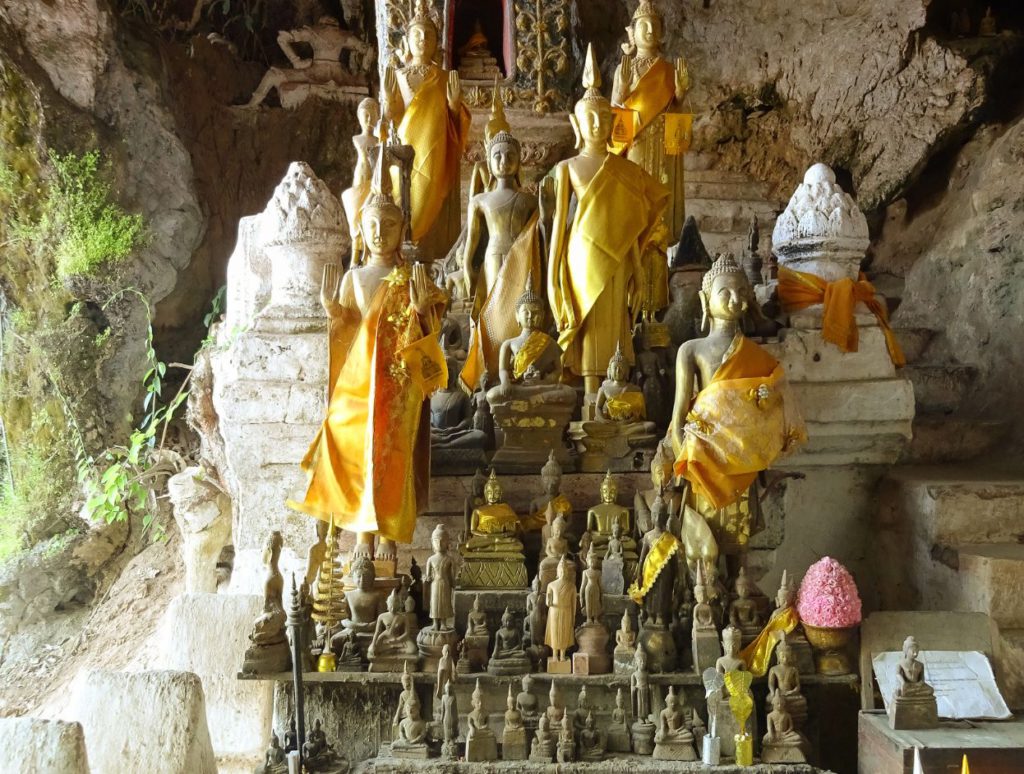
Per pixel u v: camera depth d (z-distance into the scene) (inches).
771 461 186.4
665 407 224.2
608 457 208.2
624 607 183.3
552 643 178.2
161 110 387.5
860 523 230.5
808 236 225.6
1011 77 334.3
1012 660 185.8
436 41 246.2
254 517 222.8
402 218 195.9
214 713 202.1
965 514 210.8
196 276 400.8
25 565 331.6
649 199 219.8
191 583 269.4
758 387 184.5
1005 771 153.9
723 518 186.4
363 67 450.9
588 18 432.1
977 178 318.3
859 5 369.1
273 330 221.9
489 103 351.9
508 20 359.6
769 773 165.5
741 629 181.9
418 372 185.2
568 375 221.3
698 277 241.0
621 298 218.4
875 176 353.7
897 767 157.8
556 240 217.3
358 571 186.5
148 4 426.0
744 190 390.6
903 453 260.8
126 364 376.2
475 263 235.3
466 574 188.9
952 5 353.4
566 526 190.2
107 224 364.5
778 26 387.5
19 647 317.1
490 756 169.3
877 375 218.7
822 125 373.4
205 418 277.0
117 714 169.8
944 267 316.5
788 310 226.4
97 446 366.3
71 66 368.5
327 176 444.1
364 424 182.9
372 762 170.2
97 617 322.3
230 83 438.3
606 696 176.9
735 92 398.3
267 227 228.1
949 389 291.0
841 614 177.6
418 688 179.3
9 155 357.7
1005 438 267.7
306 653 181.2
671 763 167.8
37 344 362.3
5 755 146.2
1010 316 284.4
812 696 181.6
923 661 176.4
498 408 207.5
